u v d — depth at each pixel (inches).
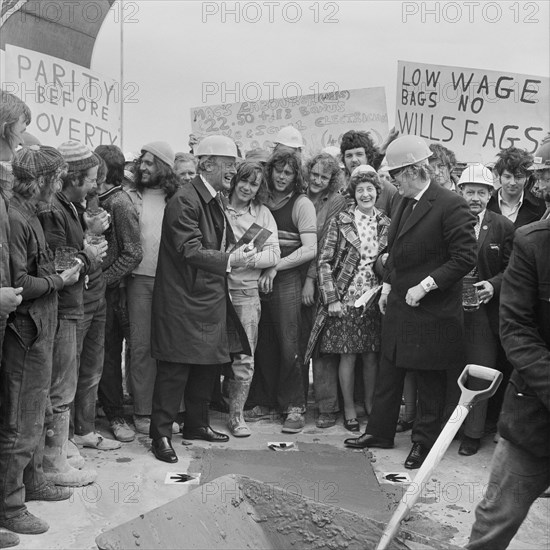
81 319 189.6
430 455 124.5
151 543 117.0
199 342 211.6
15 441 162.9
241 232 233.8
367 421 246.2
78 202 192.2
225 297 218.1
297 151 253.1
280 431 238.4
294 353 239.3
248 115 285.3
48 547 159.8
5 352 161.8
